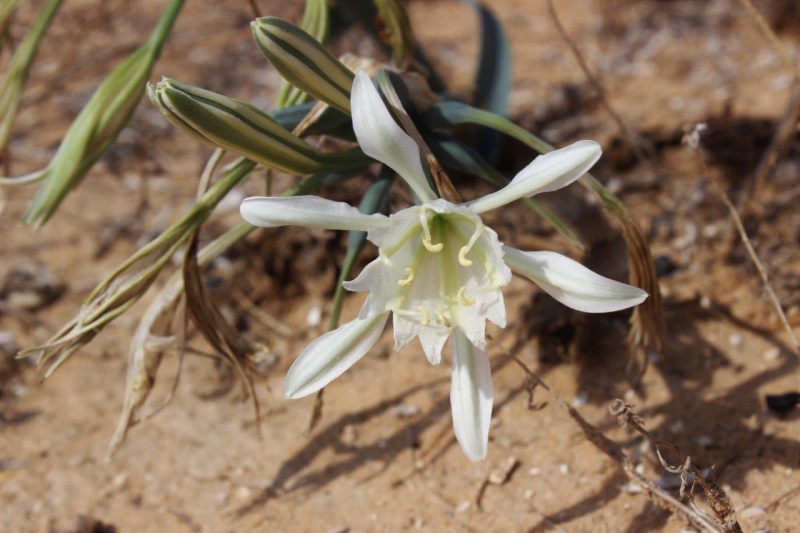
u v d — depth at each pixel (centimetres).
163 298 45
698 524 42
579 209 56
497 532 45
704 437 46
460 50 80
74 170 46
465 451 39
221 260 56
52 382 53
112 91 46
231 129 40
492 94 54
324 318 54
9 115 50
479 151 56
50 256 60
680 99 68
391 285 39
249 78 77
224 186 43
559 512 45
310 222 38
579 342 50
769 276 52
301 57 40
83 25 77
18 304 56
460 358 40
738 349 50
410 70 47
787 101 66
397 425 49
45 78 76
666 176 58
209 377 52
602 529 44
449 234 40
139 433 50
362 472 48
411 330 39
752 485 45
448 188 40
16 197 65
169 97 39
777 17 77
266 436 50
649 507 44
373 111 38
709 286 52
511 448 47
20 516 47
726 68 73
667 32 80
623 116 65
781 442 46
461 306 39
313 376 39
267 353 46
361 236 44
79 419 51
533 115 66
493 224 55
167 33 46
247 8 88
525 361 50
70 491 48
